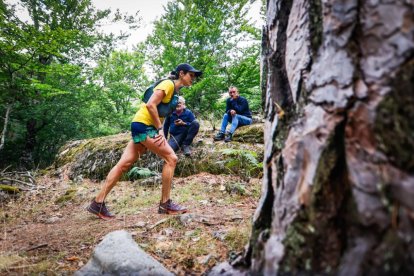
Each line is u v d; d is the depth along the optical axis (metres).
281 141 1.25
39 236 2.46
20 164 9.70
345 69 0.97
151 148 2.84
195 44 9.30
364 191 0.84
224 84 8.44
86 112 10.92
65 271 1.75
